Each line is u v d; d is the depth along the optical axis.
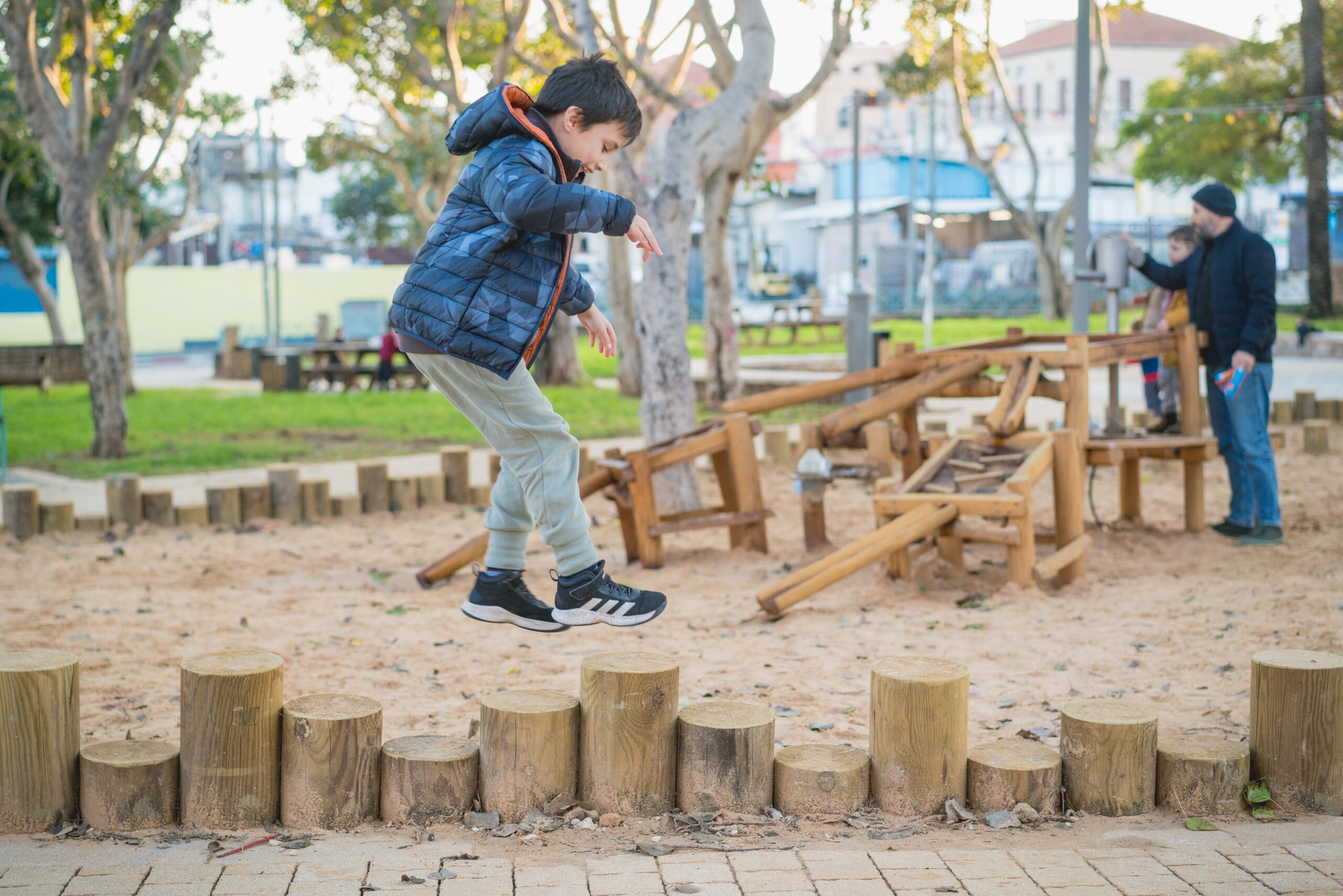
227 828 3.61
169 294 45.19
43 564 8.41
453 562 7.79
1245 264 8.09
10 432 17.05
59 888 3.07
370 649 6.15
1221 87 37.75
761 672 5.54
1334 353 25.50
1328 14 35.78
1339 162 40.66
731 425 8.32
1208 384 8.43
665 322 9.82
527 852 3.42
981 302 46.41
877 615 6.62
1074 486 7.45
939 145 60.12
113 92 23.52
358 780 3.64
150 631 6.52
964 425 14.82
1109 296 9.85
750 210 60.47
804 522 8.63
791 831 3.58
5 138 27.48
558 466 3.41
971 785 3.73
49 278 44.56
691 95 22.94
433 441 15.63
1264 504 8.17
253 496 10.15
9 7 13.98
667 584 7.76
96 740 4.60
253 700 3.60
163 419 18.58
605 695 3.65
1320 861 3.23
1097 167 57.94
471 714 4.95
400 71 21.84
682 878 3.16
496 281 3.18
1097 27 36.50
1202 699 4.92
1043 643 5.92
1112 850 3.34
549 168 3.16
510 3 19.66
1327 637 5.76
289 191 64.25
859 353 14.82
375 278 47.53
